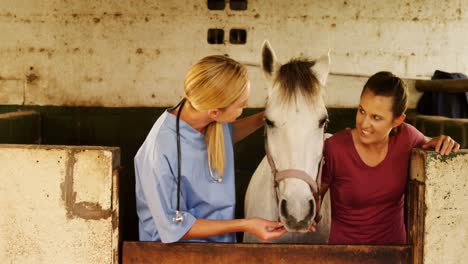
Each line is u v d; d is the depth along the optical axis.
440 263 1.43
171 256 1.41
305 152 1.55
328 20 3.40
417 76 3.48
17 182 1.37
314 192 1.59
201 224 1.38
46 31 3.38
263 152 3.34
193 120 1.41
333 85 3.45
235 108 1.38
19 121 2.80
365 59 3.44
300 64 1.65
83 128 3.33
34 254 1.40
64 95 3.43
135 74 3.42
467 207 1.41
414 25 3.43
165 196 1.36
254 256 1.41
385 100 1.43
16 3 3.36
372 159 1.54
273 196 1.78
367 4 3.40
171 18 3.37
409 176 1.51
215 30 3.39
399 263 1.44
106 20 3.37
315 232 1.87
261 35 3.39
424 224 1.41
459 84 2.87
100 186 1.35
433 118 2.83
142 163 1.40
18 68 3.41
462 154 1.39
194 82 1.33
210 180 1.47
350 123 3.43
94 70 3.41
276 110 1.60
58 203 1.37
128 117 3.34
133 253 1.41
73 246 1.39
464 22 3.45
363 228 1.62
